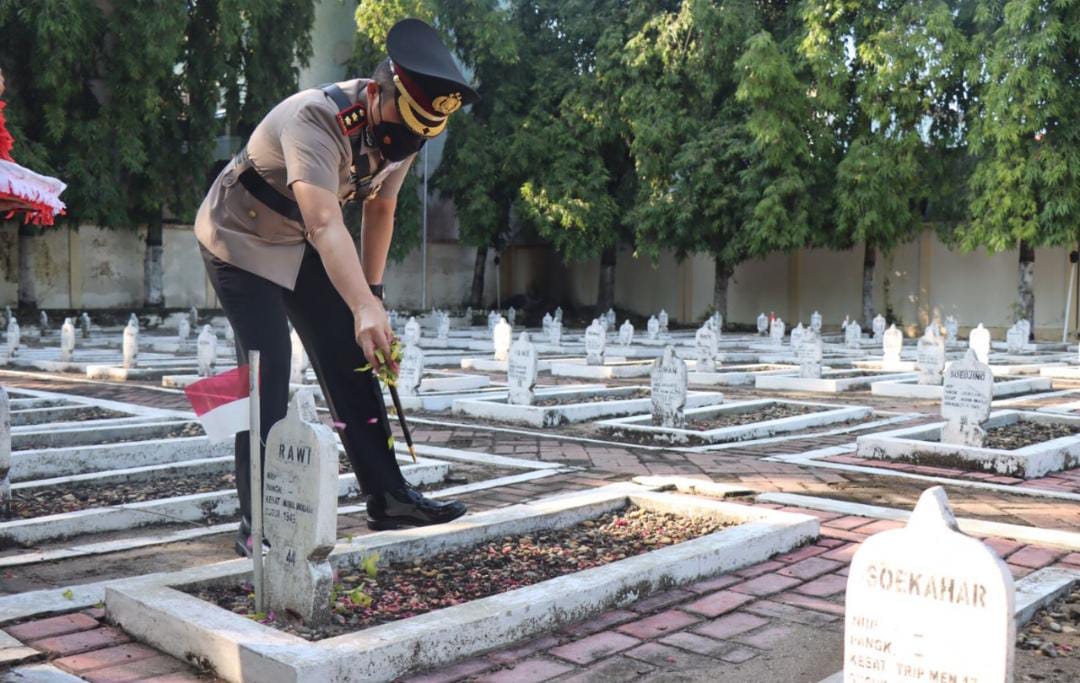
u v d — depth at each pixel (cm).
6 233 2714
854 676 215
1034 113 2150
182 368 1464
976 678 196
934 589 202
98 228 2880
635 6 2833
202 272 3158
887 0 2547
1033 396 1283
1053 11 2130
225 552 453
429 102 345
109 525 491
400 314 3197
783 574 419
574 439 841
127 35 2389
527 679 303
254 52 2706
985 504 578
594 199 2902
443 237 3578
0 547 456
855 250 3086
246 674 290
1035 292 2747
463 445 806
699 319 3416
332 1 3234
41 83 2275
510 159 2923
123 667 307
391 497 416
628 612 366
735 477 661
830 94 2541
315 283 399
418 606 349
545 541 448
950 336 2419
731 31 2656
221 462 634
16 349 1712
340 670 283
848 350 2136
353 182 365
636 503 516
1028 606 364
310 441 318
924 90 2481
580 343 2359
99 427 730
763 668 314
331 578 325
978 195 2362
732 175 2694
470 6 2877
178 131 2627
